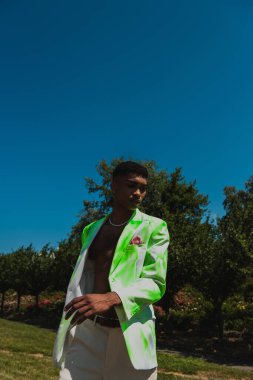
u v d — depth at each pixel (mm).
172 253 19359
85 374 2402
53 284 29094
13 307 35688
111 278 2338
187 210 29547
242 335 20047
